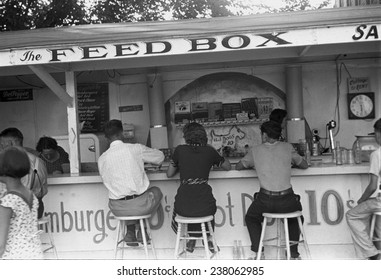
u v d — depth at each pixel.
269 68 6.97
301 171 4.30
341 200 4.43
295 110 6.66
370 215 3.96
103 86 7.38
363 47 5.29
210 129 7.07
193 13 9.48
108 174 4.03
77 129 5.07
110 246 4.68
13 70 5.55
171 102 7.17
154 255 4.21
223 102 7.10
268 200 3.90
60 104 7.59
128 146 4.07
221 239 4.54
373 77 6.92
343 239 4.43
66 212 4.73
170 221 4.60
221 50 3.85
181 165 3.98
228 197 4.54
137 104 7.33
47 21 8.56
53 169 5.34
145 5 9.23
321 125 7.03
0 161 2.75
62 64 5.02
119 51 3.97
